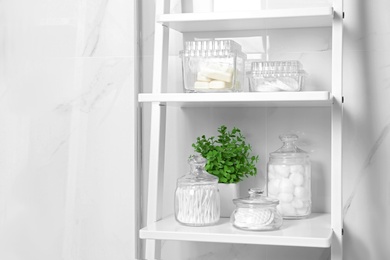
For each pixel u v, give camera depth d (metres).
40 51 1.47
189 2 1.43
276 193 1.31
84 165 1.48
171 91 1.44
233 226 1.26
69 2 1.48
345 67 1.34
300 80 1.25
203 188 1.27
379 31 1.32
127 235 1.46
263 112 1.39
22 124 1.47
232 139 1.38
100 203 1.47
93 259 1.49
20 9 1.48
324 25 1.33
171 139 1.44
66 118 1.47
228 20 1.26
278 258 1.38
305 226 1.24
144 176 1.47
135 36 1.46
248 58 1.40
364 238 1.33
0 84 1.47
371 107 1.32
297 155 1.31
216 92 1.25
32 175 1.46
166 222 1.33
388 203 1.32
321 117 1.36
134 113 1.46
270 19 1.25
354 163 1.33
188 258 1.43
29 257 1.46
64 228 1.47
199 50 1.27
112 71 1.47
